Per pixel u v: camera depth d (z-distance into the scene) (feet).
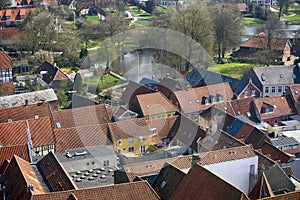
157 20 640.99
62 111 381.81
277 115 437.17
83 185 282.15
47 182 255.70
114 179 278.67
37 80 545.03
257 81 502.38
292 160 314.96
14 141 351.67
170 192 245.86
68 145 339.57
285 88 508.94
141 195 230.27
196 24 529.86
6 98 445.78
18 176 253.65
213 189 209.67
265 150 334.85
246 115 429.38
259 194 247.91
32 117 404.77
